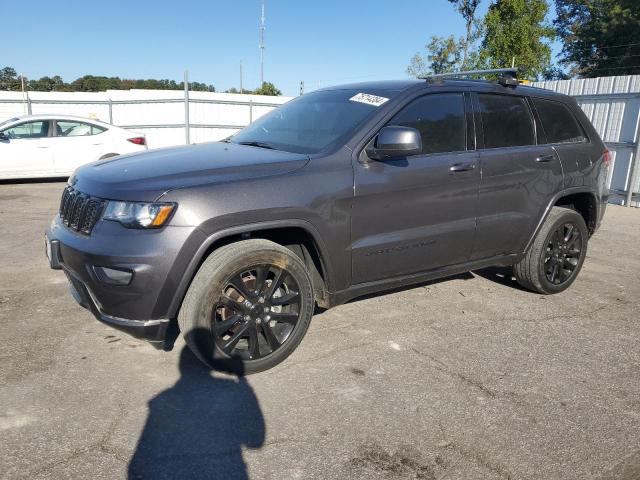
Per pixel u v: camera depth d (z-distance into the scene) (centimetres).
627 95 1103
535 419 292
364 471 246
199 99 1920
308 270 359
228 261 305
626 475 249
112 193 300
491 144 430
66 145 1148
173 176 307
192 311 303
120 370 332
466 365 353
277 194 318
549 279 491
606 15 4075
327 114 399
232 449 260
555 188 470
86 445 259
